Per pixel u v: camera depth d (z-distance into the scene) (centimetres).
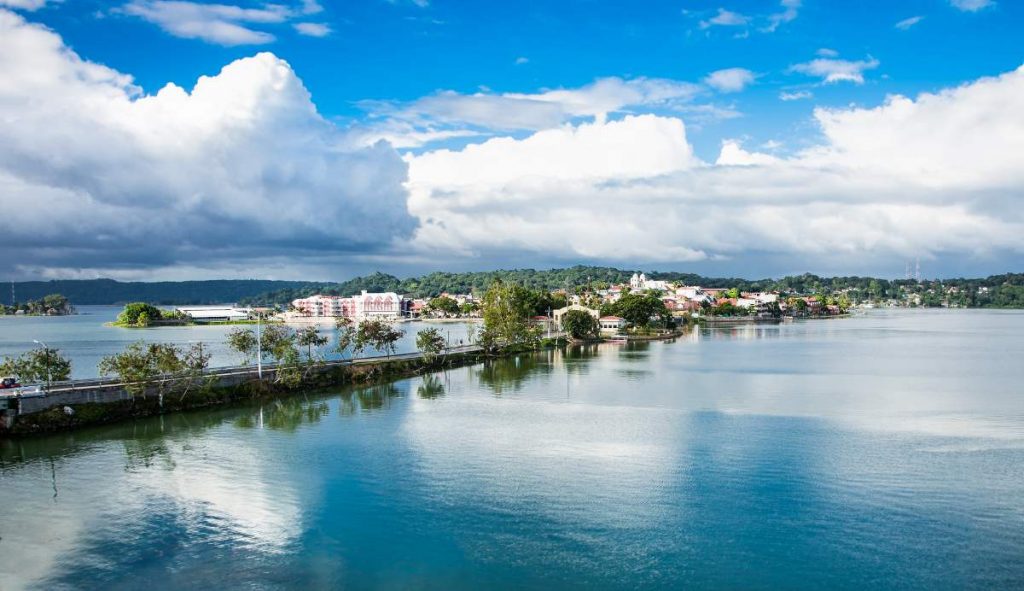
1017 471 7550
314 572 5247
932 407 11488
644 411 11169
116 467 7869
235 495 6900
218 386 12231
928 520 6159
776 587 5006
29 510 6500
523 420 10456
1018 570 5225
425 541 5781
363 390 13888
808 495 6806
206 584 5075
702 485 7138
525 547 5669
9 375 10538
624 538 5819
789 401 12119
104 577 5175
